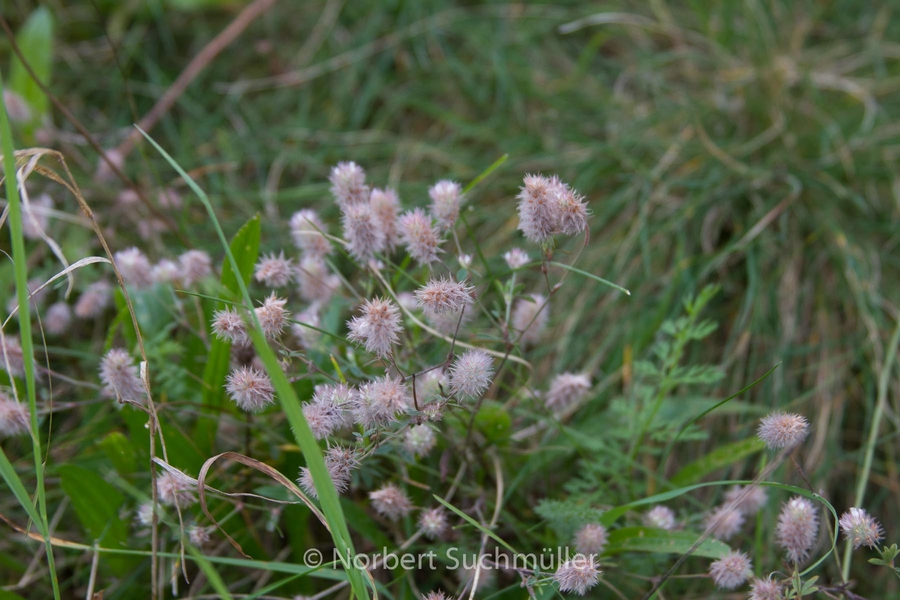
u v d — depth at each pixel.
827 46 0.81
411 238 0.52
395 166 0.71
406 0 0.82
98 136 0.73
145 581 0.57
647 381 0.62
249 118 0.78
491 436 0.56
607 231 0.68
